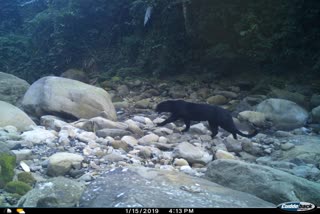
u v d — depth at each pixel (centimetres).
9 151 325
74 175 323
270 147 464
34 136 403
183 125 585
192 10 891
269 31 812
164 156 392
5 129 417
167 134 507
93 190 245
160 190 240
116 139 447
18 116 448
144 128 526
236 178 292
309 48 765
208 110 507
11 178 292
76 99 516
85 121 482
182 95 755
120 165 352
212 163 313
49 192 242
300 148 428
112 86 848
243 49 830
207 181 283
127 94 802
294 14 768
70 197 243
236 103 683
